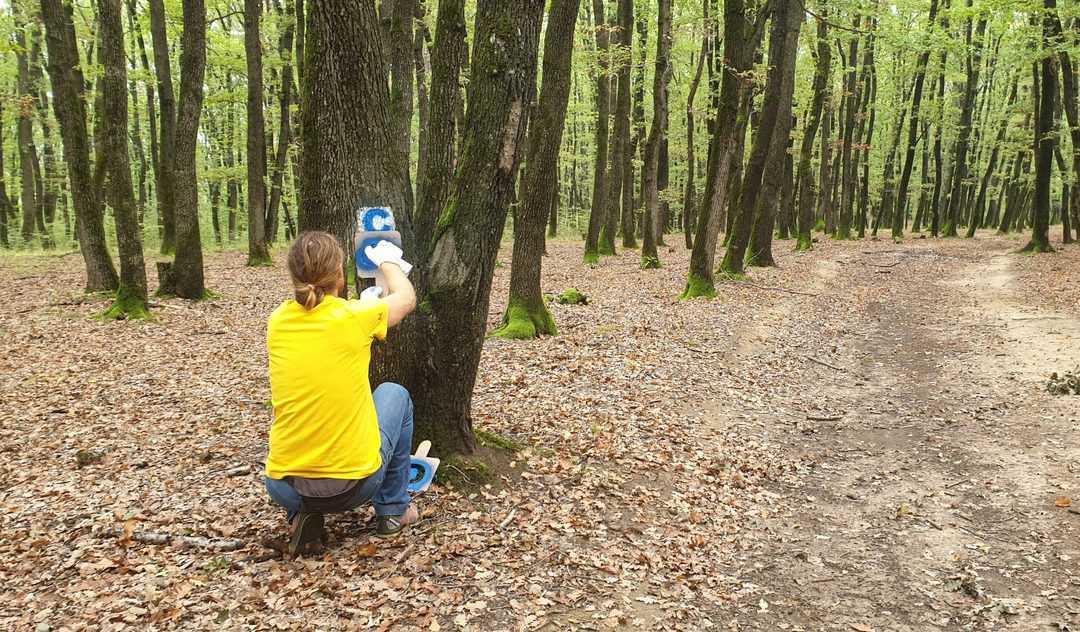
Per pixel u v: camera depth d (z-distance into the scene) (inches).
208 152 1216.8
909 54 1151.6
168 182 751.1
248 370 332.5
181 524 153.5
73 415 257.3
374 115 161.8
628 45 784.9
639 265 782.5
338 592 126.2
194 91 506.3
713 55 952.3
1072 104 858.1
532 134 392.2
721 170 547.2
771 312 512.1
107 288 516.4
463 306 168.1
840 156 1433.3
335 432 121.0
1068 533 182.2
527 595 133.6
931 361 392.5
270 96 1040.2
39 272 635.5
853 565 165.6
